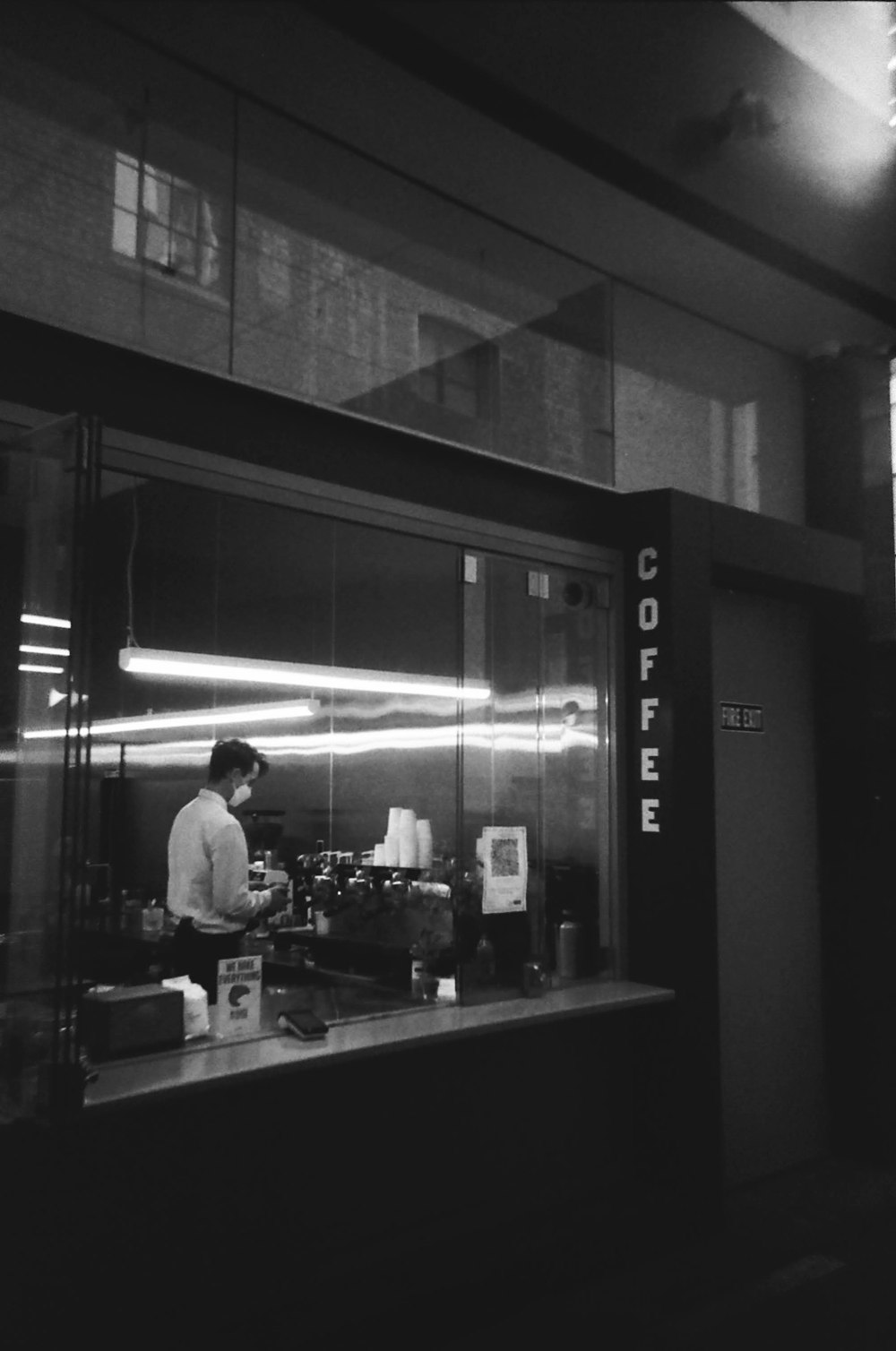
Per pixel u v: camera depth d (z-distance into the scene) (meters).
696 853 4.19
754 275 4.61
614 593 4.35
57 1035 2.38
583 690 4.35
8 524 2.80
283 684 6.64
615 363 4.64
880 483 5.21
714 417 5.01
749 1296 3.50
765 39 3.20
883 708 5.02
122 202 3.32
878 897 4.89
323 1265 3.23
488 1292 3.46
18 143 3.11
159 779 6.06
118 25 3.22
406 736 6.21
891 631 5.08
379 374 3.94
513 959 4.05
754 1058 4.64
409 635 6.21
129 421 3.05
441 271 4.17
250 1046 3.17
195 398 3.20
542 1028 3.89
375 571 6.42
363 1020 3.55
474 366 4.24
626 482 4.61
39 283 3.11
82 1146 2.76
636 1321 3.32
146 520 5.93
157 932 5.04
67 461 2.56
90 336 2.94
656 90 3.29
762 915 4.76
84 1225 2.76
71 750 2.43
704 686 4.32
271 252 3.68
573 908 4.31
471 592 4.45
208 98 3.49
